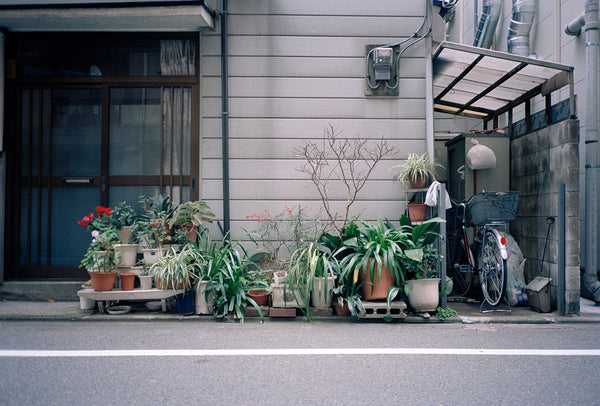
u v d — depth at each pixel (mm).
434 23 5809
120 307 4809
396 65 5535
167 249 4824
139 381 2859
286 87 5531
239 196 5484
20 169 5570
